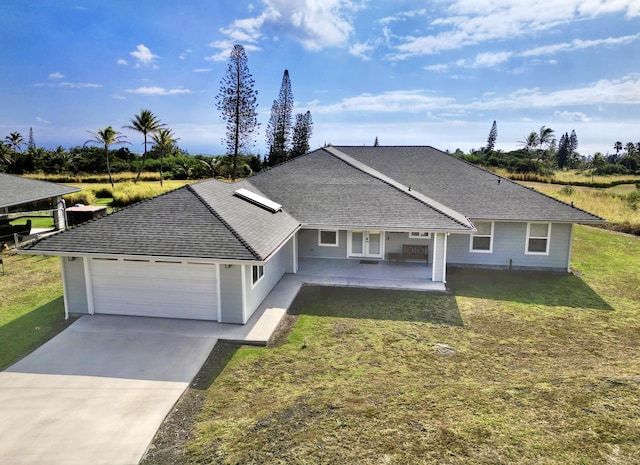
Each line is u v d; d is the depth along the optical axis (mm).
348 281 14703
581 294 13898
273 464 5492
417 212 15148
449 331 10805
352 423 6324
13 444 6305
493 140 87562
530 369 8586
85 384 8062
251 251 10359
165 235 11148
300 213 15805
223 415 7023
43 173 57906
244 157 53312
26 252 10953
